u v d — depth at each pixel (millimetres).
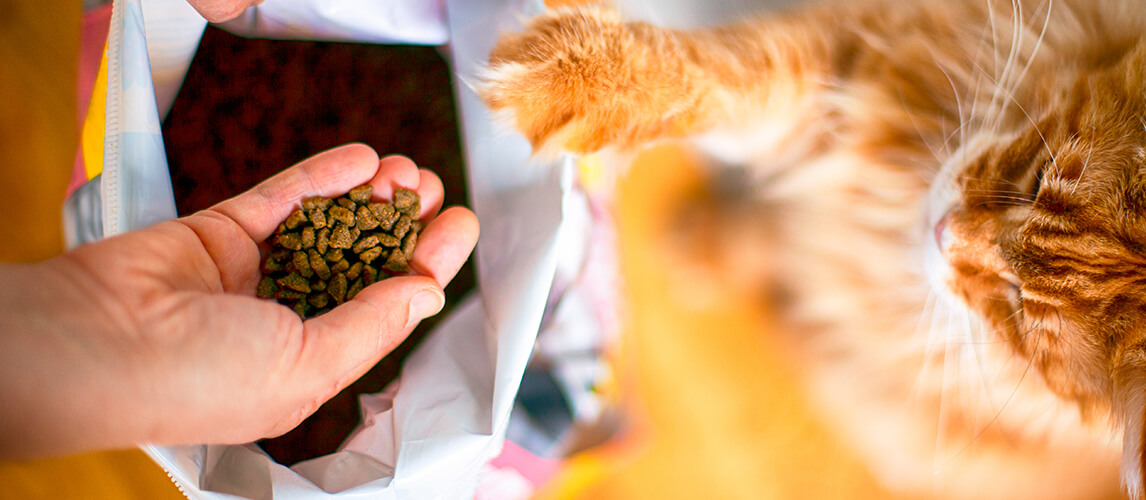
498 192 478
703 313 555
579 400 516
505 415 442
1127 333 427
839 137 536
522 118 471
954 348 525
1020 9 479
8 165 513
